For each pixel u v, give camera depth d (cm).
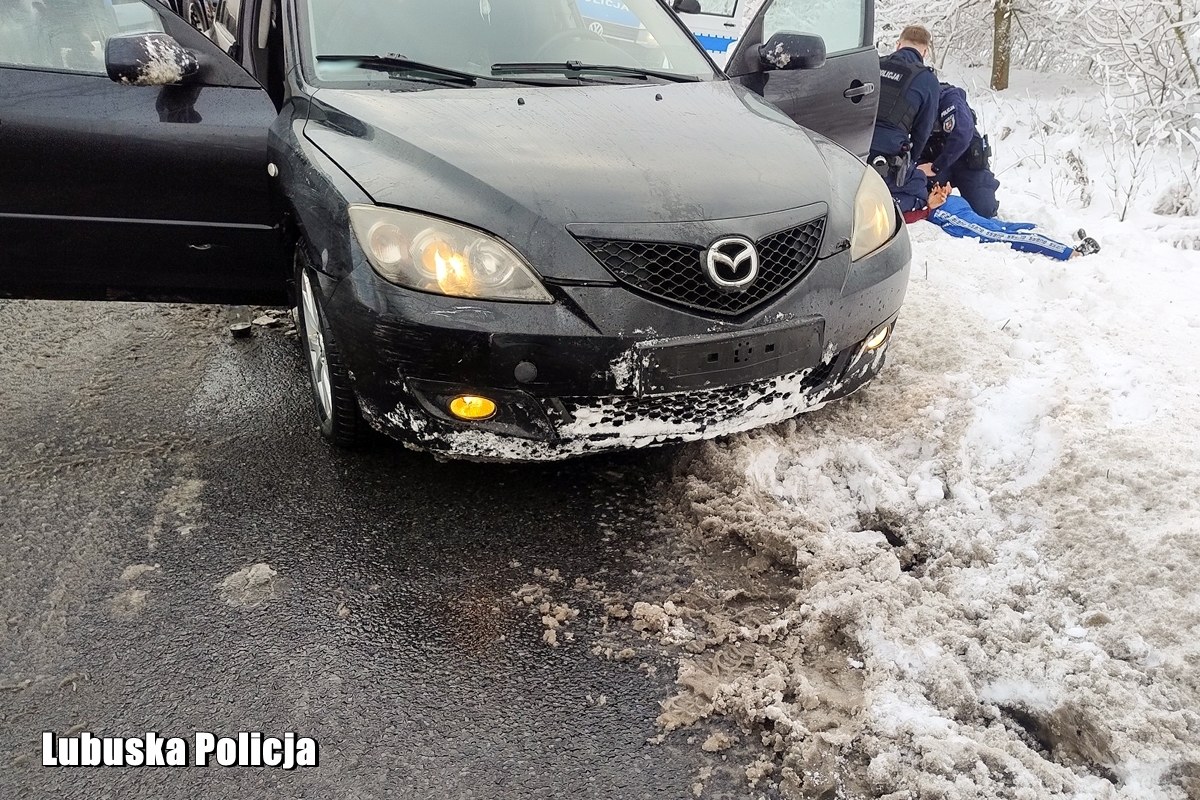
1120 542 235
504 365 237
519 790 185
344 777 189
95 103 303
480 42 341
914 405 305
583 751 194
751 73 408
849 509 268
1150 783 178
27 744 199
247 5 340
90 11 318
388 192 251
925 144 555
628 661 219
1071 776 179
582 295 235
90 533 270
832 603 224
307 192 271
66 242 315
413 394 248
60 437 323
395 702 208
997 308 394
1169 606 213
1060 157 607
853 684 207
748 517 259
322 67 321
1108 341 353
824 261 260
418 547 261
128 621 234
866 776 183
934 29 1020
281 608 238
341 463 303
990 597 227
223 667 219
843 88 452
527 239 238
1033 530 250
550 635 226
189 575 251
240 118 311
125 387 359
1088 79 898
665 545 259
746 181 261
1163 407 297
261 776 190
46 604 241
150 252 320
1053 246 468
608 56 356
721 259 240
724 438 290
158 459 308
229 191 314
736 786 185
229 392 353
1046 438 281
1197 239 494
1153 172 608
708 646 222
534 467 297
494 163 255
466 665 218
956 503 266
